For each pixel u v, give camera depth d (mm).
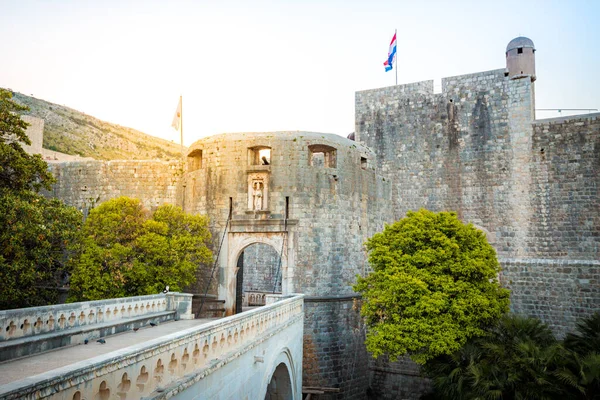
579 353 21062
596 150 34406
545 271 27734
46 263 27609
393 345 23250
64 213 27234
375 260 25734
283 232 30422
